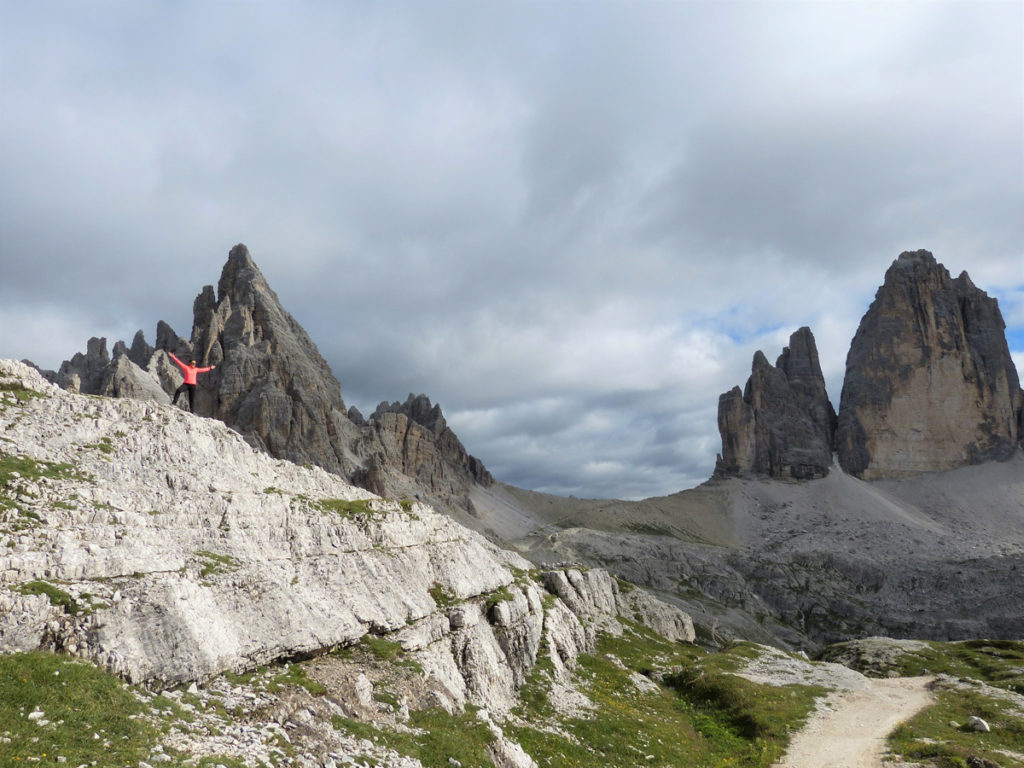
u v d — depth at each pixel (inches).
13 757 789.9
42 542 1197.1
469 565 2519.7
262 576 1547.7
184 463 1804.9
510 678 2161.7
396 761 1227.2
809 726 2456.9
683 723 2444.6
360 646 1675.7
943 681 3437.5
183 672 1183.6
